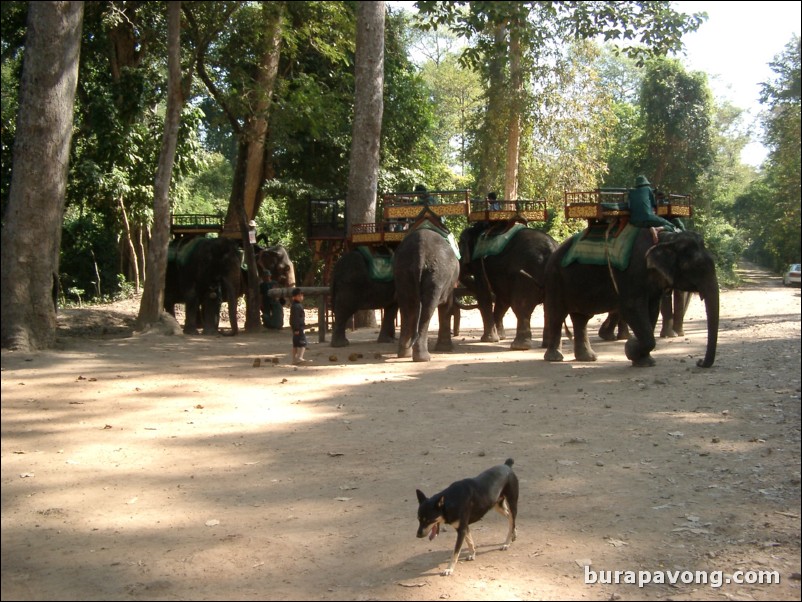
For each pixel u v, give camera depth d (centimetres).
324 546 538
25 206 1382
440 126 4831
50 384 1091
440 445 793
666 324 1647
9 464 723
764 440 793
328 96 2220
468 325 2169
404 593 466
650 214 1286
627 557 518
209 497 638
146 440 813
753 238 5247
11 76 2011
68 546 537
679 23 1009
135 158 2312
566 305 1372
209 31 1836
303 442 809
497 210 1662
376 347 1600
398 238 1569
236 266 1884
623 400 1003
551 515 594
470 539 518
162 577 489
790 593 467
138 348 1523
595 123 2870
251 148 2441
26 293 1392
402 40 2905
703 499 624
